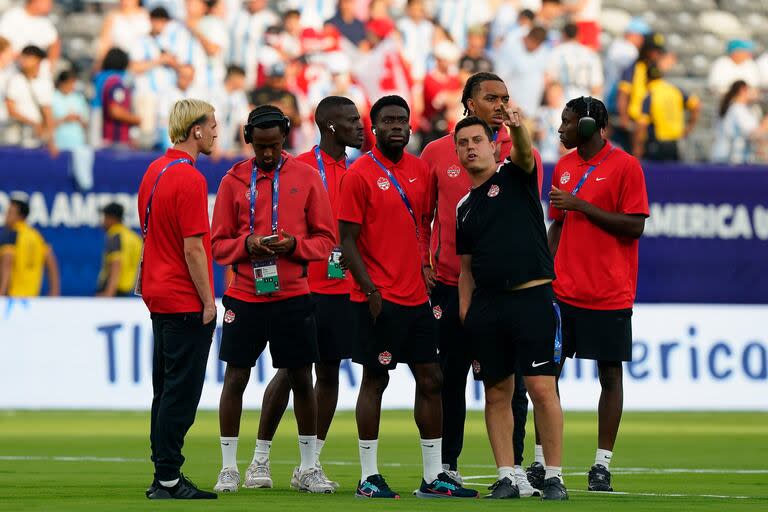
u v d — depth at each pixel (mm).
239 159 58844
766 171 64562
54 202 57906
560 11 74125
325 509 24656
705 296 64312
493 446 27625
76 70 67750
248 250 28891
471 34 69438
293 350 29406
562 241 31281
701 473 35750
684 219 64062
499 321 27047
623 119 69500
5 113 62312
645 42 69500
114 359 57250
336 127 32500
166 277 26469
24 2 74250
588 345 30688
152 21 64812
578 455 41688
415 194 28312
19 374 56469
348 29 68562
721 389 61469
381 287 28000
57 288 57969
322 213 29703
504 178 27203
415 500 26891
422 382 28141
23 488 29828
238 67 64188
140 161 58781
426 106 66938
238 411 29781
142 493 28438
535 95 68812
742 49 77875
